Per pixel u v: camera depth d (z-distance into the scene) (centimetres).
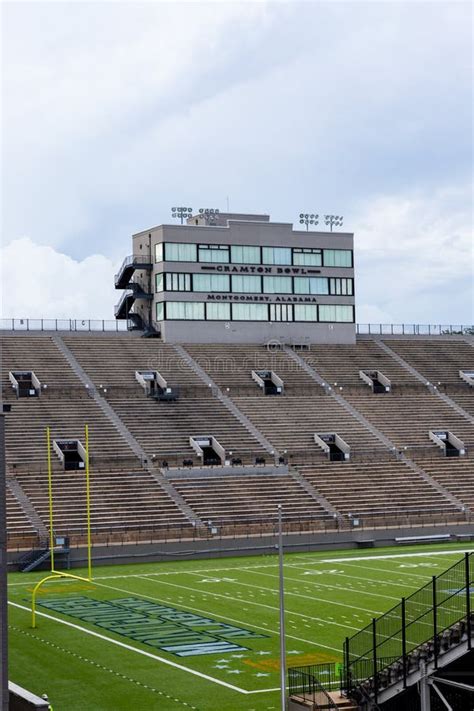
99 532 6919
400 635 3403
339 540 7425
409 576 6006
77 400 8675
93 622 4831
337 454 8612
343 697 3334
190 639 4456
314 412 9231
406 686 3225
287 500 7775
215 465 8144
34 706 3039
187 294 9912
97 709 3459
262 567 6531
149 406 8819
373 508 7844
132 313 10350
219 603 5269
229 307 10062
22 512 7025
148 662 4069
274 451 8450
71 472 7638
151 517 7231
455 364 10656
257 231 10206
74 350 9444
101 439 8144
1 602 2903
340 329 10562
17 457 7688
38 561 6506
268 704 3488
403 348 10825
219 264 10044
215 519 7350
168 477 7812
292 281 10344
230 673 3888
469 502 8144
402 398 9781
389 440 8931
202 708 3453
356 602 5219
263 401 9275
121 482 7619
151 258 10069
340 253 10581
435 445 8981
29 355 9231
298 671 3600
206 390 9194
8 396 8550
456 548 7312
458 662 3272
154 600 5384
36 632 4631
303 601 5281
